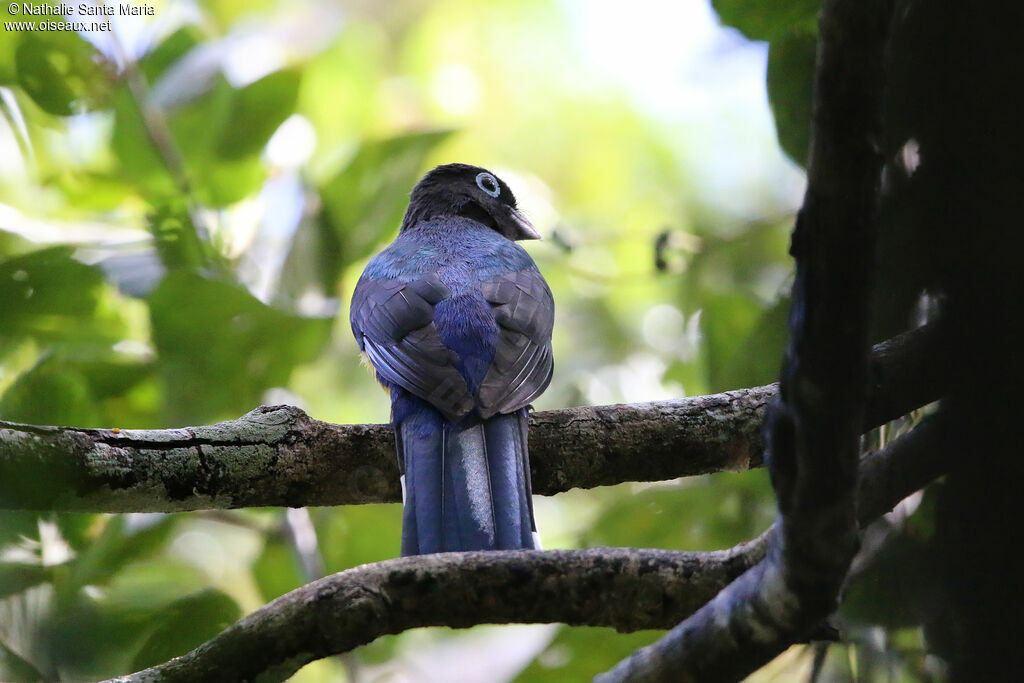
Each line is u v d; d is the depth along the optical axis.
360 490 9.05
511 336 10.14
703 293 13.05
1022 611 5.36
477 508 8.55
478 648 14.59
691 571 7.00
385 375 9.76
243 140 13.10
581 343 15.48
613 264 15.45
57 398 10.54
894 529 8.18
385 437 9.20
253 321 11.59
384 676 11.81
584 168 18.67
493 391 9.31
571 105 18.95
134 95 12.70
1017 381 5.54
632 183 18.53
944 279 6.00
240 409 11.85
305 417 9.09
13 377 11.31
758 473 10.95
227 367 11.70
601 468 9.25
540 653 10.19
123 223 12.72
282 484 8.88
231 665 6.92
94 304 11.47
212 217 12.94
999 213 5.71
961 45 5.93
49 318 11.34
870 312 5.38
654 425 9.23
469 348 10.04
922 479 6.74
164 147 12.94
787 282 10.57
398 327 10.20
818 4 9.95
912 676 8.48
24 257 10.88
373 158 12.82
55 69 12.38
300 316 11.66
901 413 7.57
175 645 9.80
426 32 19.08
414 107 18.55
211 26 17.94
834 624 8.51
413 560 7.00
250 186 13.11
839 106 5.18
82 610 9.88
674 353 14.60
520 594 6.97
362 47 16.84
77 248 11.23
